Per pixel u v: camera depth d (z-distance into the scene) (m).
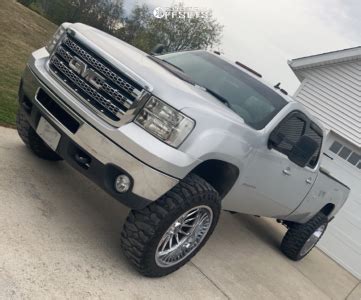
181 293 3.93
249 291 4.80
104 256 3.78
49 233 3.69
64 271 3.31
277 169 4.72
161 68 4.06
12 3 22.17
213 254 5.29
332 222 9.57
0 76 8.46
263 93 4.82
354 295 7.12
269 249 6.74
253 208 5.02
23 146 5.07
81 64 3.67
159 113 3.38
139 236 3.49
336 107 10.89
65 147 3.65
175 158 3.32
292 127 4.89
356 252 9.16
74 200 4.49
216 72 4.96
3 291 2.80
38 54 4.10
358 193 9.61
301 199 5.78
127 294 3.45
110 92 3.49
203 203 3.73
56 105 3.76
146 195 3.35
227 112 3.95
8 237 3.36
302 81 11.80
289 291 5.49
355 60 10.70
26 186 4.25
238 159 3.93
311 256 8.35
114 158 3.37
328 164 10.35
